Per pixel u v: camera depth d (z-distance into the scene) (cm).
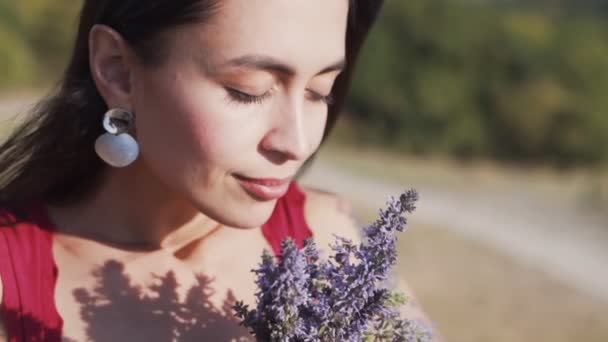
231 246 209
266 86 172
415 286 1138
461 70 3112
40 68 2912
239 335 201
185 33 171
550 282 1217
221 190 177
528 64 3102
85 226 200
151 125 179
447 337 962
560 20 3491
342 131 3044
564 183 2573
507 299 1119
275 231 217
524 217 1739
